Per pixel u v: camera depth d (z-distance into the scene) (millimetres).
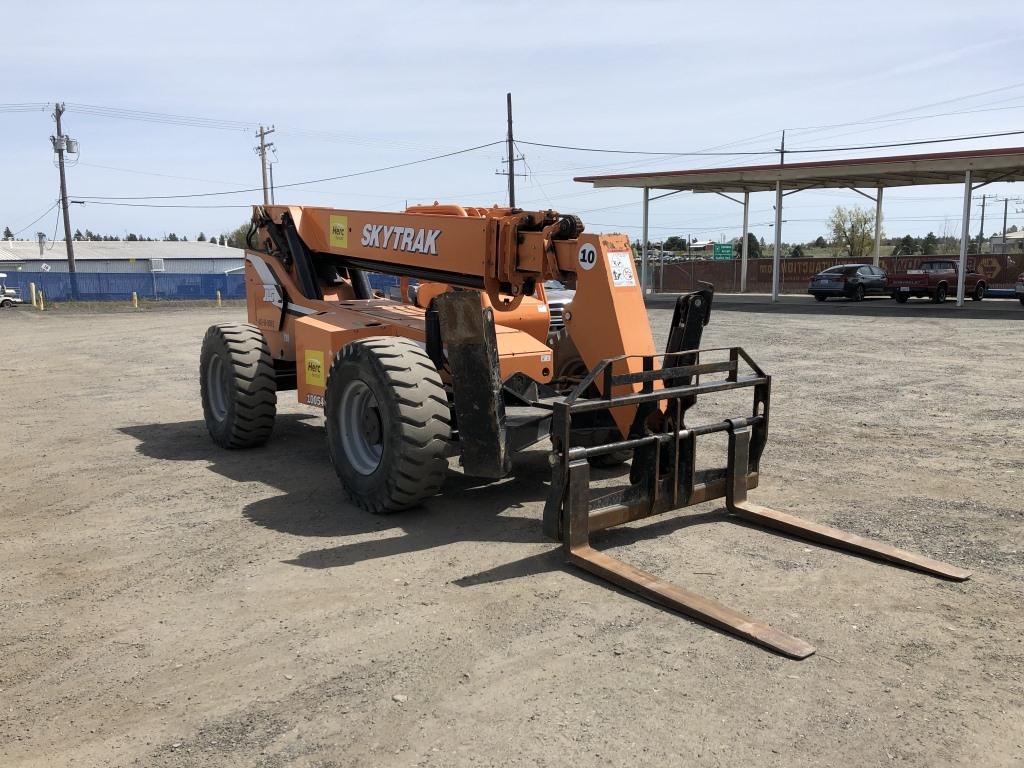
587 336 5383
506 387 6012
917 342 16031
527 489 6309
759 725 3076
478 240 5949
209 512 5875
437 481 5523
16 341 20984
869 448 7422
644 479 5059
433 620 4020
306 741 3033
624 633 3850
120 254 88000
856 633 3820
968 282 30094
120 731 3137
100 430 9102
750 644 3725
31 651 3805
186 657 3711
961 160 27266
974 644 3705
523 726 3096
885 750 2914
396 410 5309
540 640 3785
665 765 2846
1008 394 10078
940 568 4508
